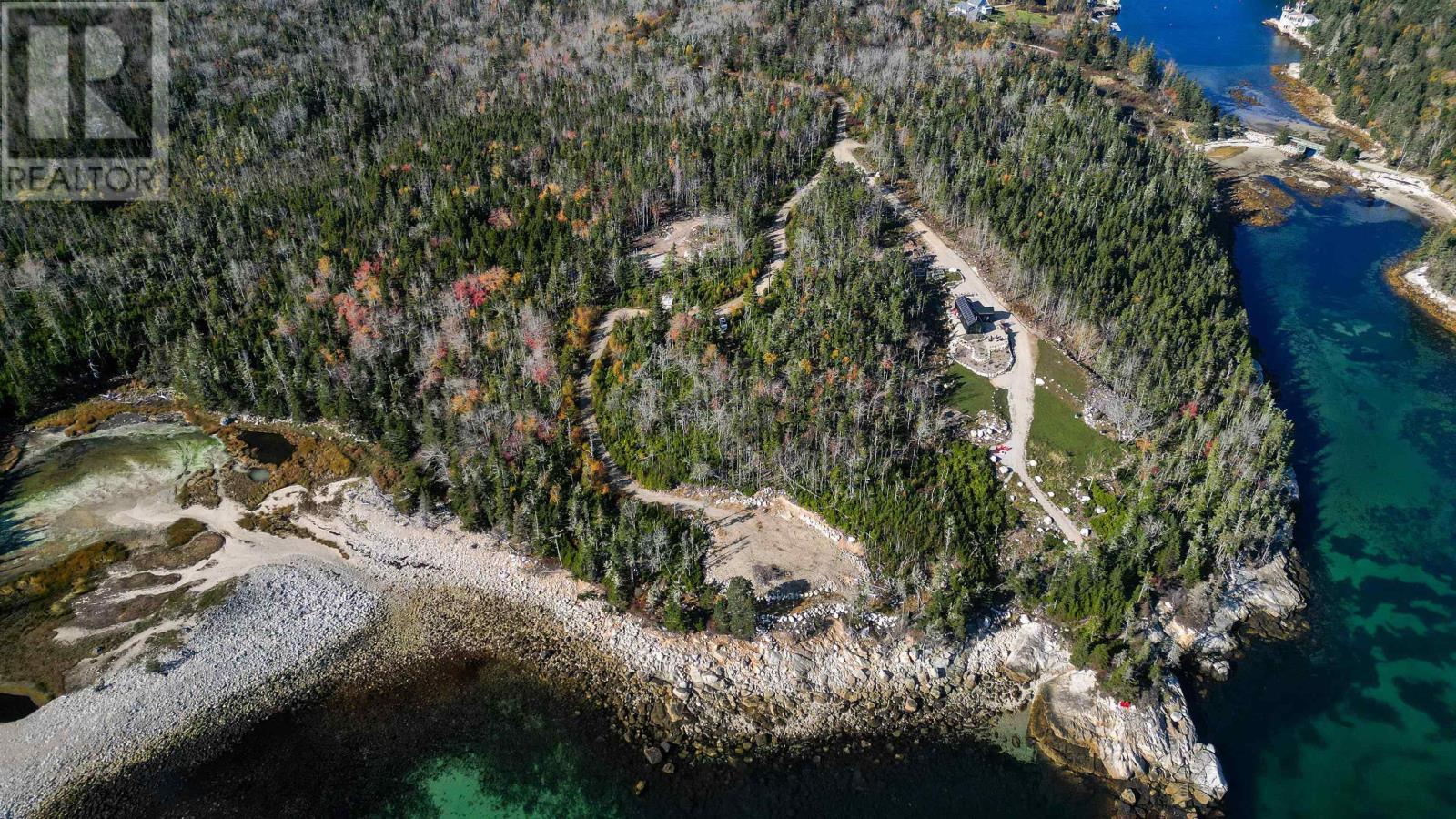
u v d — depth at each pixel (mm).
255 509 126438
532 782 93625
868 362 130625
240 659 105625
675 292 148625
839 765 93938
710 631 105625
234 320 152750
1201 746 93625
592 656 105188
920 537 112250
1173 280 149625
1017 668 101750
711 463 122875
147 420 144000
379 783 93875
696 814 90125
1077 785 91375
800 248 153125
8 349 147000
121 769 94750
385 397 138875
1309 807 90000
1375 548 119312
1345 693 100812
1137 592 104000
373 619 110562
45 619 110438
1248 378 131000
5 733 97562
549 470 120125
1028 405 132500
